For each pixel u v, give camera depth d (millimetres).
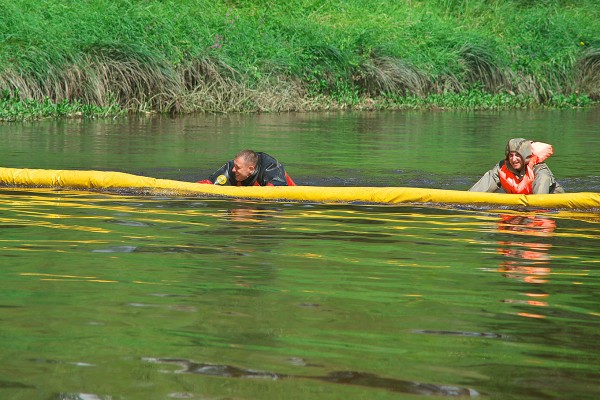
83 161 22266
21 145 25641
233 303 8734
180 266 10336
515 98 52125
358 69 48688
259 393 6453
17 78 37469
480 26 58188
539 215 15062
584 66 56875
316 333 7832
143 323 8023
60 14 42375
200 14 46969
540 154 16812
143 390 6461
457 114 44719
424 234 12922
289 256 11070
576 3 65125
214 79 43812
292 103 45281
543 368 7066
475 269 10547
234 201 15844
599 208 15828
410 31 54031
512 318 8430
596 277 10258
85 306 8531
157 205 15219
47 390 6430
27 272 9898
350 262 10781
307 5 53156
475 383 6727
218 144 27453
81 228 12812
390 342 7633
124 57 41594
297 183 19453
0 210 14406
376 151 26312
